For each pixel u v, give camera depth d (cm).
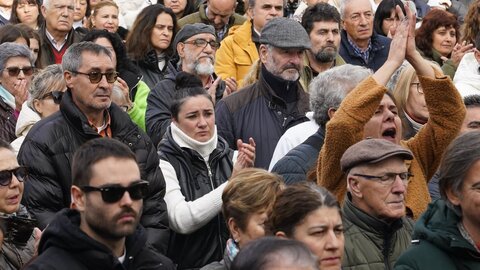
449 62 1600
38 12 1811
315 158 1077
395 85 1201
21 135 1267
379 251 934
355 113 989
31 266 852
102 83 1128
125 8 2020
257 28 1598
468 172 875
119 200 860
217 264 918
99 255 852
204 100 1180
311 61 1498
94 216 861
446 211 893
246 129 1301
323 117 1080
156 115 1384
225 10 1767
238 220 902
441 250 873
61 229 857
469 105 1134
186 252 1139
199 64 1517
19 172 1016
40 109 1264
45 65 1633
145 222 1104
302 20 1506
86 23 1894
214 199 1127
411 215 1026
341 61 1528
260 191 901
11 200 1009
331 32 1491
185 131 1175
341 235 852
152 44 1620
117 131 1139
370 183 929
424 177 1056
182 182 1163
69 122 1124
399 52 1027
